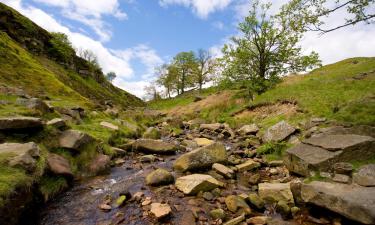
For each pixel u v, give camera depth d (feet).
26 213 22.97
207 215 23.50
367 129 31.32
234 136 60.59
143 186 31.19
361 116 37.70
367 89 54.75
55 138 37.63
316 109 52.85
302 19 42.22
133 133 63.82
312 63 89.92
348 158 26.63
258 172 35.45
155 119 125.90
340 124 37.99
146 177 33.55
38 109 47.62
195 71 249.75
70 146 36.70
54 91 131.95
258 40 96.37
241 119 78.74
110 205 26.21
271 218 21.89
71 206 26.27
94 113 72.38
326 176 25.29
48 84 138.62
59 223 22.99
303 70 92.38
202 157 36.94
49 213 24.86
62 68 253.44
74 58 308.81
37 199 25.49
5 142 30.78
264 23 91.81
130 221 22.80
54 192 28.45
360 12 36.73
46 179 28.71
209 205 25.48
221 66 103.14
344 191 20.93
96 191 30.19
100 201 27.25
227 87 103.96
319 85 75.46
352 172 23.76
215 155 38.01
